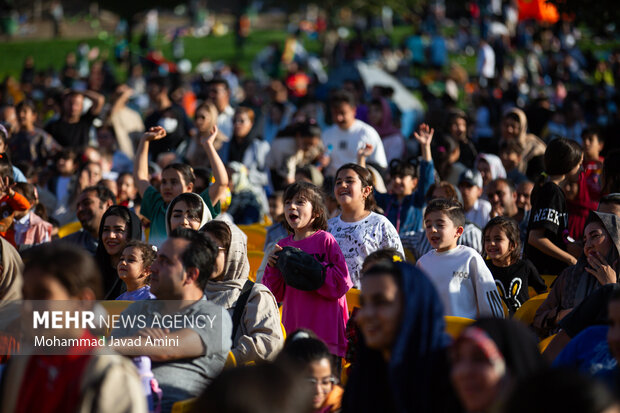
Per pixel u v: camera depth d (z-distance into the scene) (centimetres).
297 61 5172
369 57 4531
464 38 5197
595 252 764
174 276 633
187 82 4175
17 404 453
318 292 779
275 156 1491
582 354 566
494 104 2552
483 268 814
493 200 1110
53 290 454
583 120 2155
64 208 1358
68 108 1716
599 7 1753
